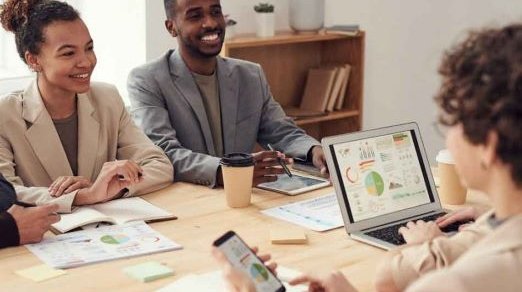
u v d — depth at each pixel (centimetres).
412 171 214
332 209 220
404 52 466
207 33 293
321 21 406
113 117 261
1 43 344
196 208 222
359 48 414
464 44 110
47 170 246
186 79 297
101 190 220
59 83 240
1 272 171
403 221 206
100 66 370
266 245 190
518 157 101
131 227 201
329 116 407
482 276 100
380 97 463
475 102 103
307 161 281
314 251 187
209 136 299
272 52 410
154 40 362
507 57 103
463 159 108
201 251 185
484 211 199
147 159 255
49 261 176
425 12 466
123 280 167
